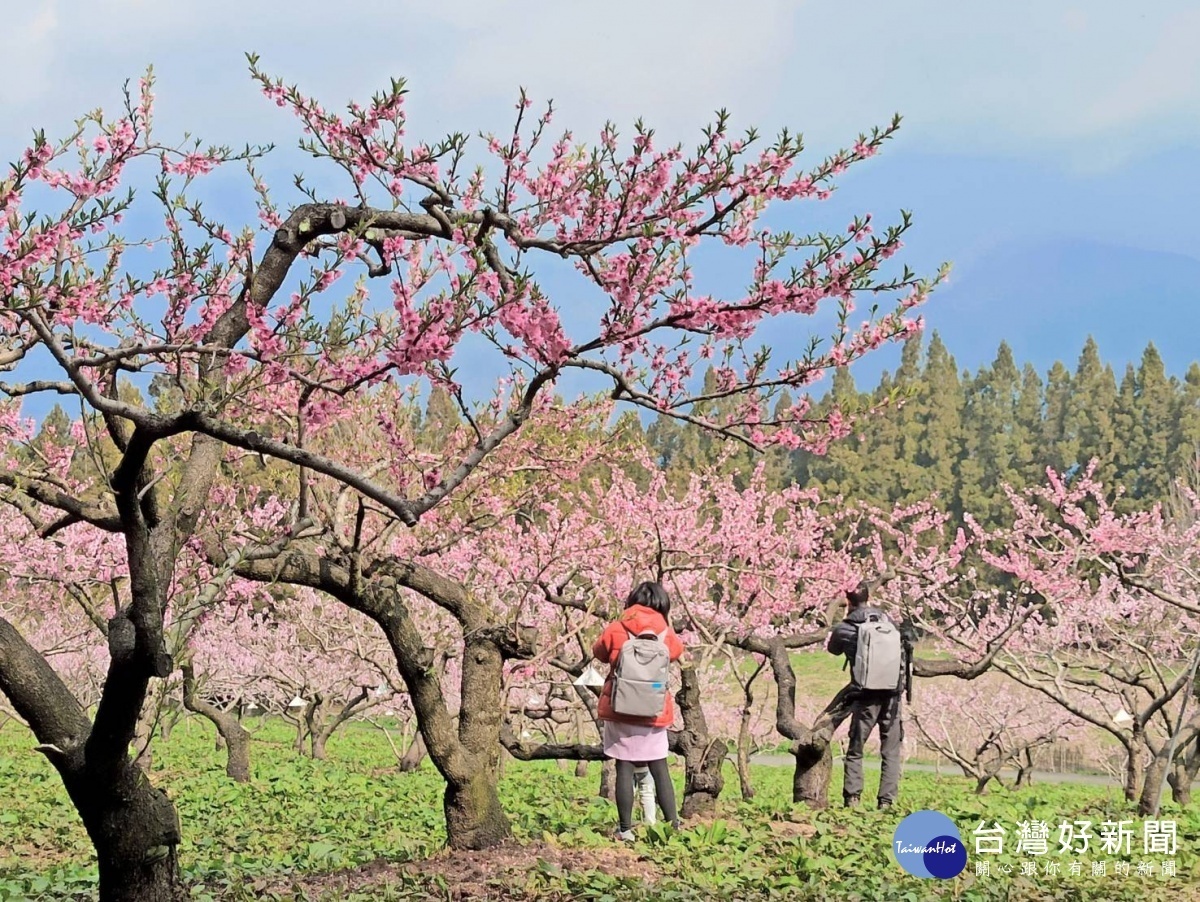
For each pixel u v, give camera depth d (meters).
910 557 19.12
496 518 11.72
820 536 15.96
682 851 8.12
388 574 8.62
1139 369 79.25
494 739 8.77
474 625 8.97
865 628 11.20
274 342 5.52
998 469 78.94
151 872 5.61
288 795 14.50
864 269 5.58
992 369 89.00
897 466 76.25
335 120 5.98
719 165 5.80
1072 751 28.64
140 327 7.02
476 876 7.40
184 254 7.06
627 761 8.72
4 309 4.86
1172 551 18.70
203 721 34.47
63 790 14.82
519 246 5.77
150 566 5.19
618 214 5.79
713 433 6.05
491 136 6.22
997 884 7.57
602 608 12.27
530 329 5.25
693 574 14.62
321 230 6.64
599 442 11.66
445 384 5.34
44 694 5.38
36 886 7.90
